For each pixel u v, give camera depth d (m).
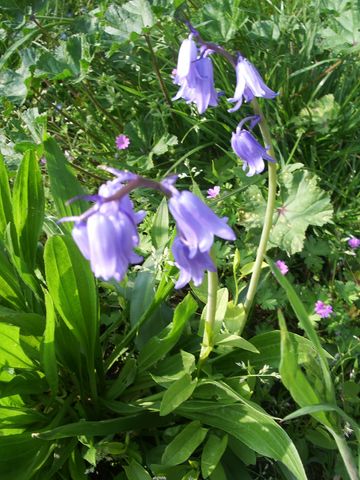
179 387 0.23
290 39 0.41
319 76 0.39
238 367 0.26
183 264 0.17
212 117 0.39
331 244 0.34
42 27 0.42
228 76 0.41
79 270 0.22
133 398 0.26
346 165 0.38
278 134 0.39
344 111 0.38
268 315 0.32
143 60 0.42
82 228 0.16
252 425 0.22
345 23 0.38
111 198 0.15
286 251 0.33
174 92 0.42
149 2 0.37
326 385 0.20
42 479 0.23
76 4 0.52
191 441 0.23
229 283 0.32
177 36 0.42
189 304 0.23
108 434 0.23
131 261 0.16
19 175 0.25
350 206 0.36
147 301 0.28
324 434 0.26
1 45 0.49
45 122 0.36
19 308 0.25
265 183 0.37
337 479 0.26
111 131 0.42
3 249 0.28
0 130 0.41
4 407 0.22
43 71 0.37
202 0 0.46
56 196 0.25
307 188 0.34
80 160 0.41
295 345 0.24
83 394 0.26
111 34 0.37
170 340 0.24
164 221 0.27
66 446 0.24
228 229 0.16
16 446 0.22
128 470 0.23
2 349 0.22
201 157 0.40
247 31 0.43
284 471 0.24
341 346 0.29
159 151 0.38
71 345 0.25
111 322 0.30
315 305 0.31
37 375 0.24
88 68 0.36
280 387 0.29
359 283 0.32
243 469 0.25
